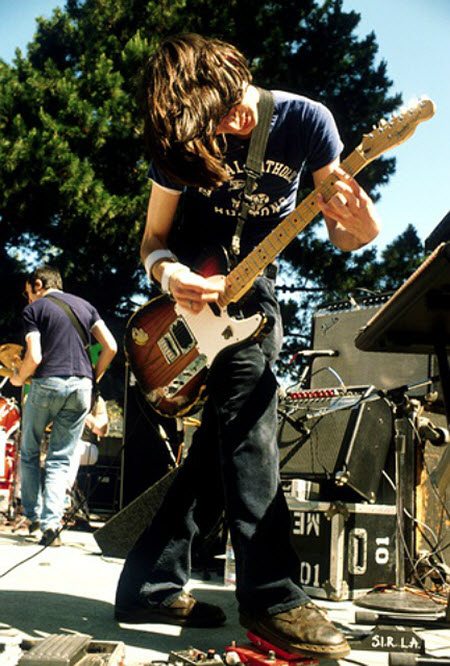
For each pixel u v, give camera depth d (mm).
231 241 2186
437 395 2811
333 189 1837
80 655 1646
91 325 4836
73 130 13188
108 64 13734
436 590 3223
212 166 1862
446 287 1813
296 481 3400
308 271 14344
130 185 13641
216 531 2699
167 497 2326
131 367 2379
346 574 3084
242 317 2168
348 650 1876
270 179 2133
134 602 2281
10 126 13305
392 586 3131
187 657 1725
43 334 4660
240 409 2072
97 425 6004
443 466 1892
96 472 7020
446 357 2035
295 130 2078
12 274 13414
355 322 4113
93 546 4512
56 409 4660
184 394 2217
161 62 1906
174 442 5113
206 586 3277
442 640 2281
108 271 13945
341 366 4125
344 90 14523
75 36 15148
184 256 2268
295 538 3227
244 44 14281
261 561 1952
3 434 5746
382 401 3418
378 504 3381
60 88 13422
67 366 4629
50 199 12852
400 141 1741
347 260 14383
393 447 3428
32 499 4906
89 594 2785
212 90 1863
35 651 1595
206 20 14398
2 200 12953
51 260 13234
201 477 2314
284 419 3613
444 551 3322
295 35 14625
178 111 1840
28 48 15367
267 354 2162
